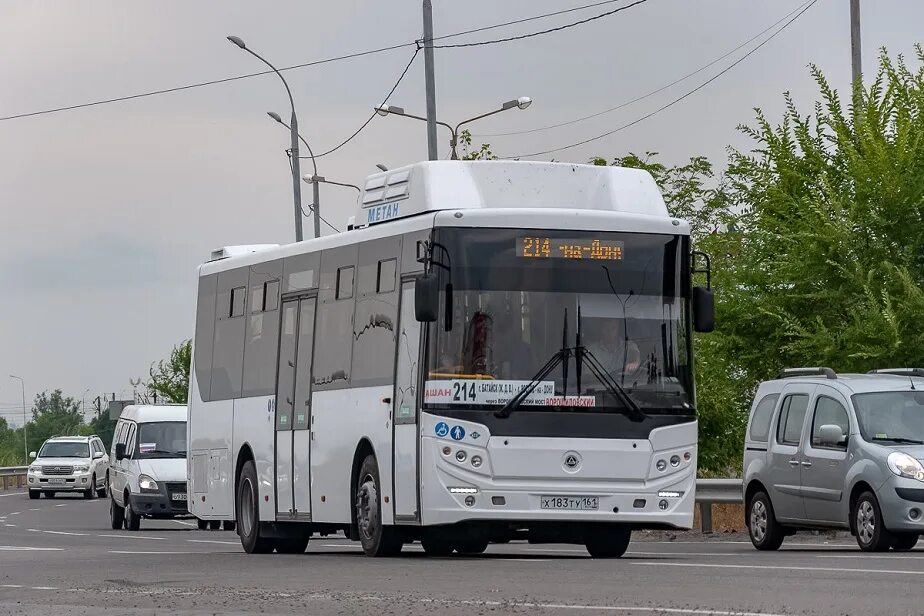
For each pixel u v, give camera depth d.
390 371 24.03
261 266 29.16
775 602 14.48
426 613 14.16
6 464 133.88
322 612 14.59
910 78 34.44
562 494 22.88
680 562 21.28
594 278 23.38
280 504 27.64
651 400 23.23
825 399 26.53
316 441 26.34
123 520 47.22
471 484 22.77
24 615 15.36
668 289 23.62
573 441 22.92
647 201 24.78
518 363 22.95
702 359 36.50
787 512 26.91
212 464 30.91
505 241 23.25
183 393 85.19
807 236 32.88
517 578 18.30
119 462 47.38
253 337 29.20
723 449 38.03
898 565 19.67
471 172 24.36
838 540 30.77
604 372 23.12
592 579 17.86
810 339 32.81
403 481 23.48
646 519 23.09
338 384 25.69
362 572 20.23
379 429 24.22
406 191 24.69
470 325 22.97
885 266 32.28
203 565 23.30
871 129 33.41
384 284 24.52
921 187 32.62
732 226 35.56
